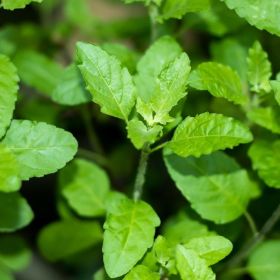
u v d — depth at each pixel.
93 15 0.56
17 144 0.39
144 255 0.40
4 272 0.47
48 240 0.47
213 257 0.39
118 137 0.57
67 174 0.45
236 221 0.45
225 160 0.44
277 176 0.44
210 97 0.52
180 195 0.54
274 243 0.46
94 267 0.53
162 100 0.39
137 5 0.62
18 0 0.40
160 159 0.54
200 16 0.48
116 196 0.44
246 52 0.48
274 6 0.41
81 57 0.39
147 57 0.43
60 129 0.39
